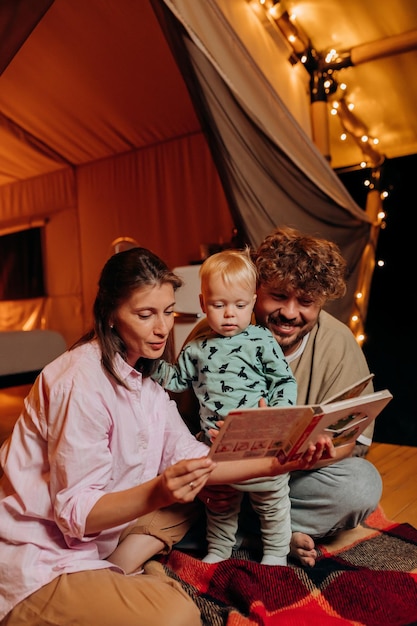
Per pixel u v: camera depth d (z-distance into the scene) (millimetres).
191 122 4273
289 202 2861
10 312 5836
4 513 1123
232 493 1425
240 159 2498
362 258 3525
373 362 3701
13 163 5363
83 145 4918
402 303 3666
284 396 1387
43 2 1901
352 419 1237
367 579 1277
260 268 1457
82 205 5230
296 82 3379
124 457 1197
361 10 3098
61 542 1125
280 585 1267
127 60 3744
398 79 3430
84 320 5262
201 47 2191
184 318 2521
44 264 5570
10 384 3393
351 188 4016
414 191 3744
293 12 3172
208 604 1199
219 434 1025
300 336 1535
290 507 1505
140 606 1015
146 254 1151
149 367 1302
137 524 1433
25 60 3941
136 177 4816
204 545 1560
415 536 1637
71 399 1080
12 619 1042
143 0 3191
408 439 3230
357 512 1505
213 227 4379
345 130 3752
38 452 1141
